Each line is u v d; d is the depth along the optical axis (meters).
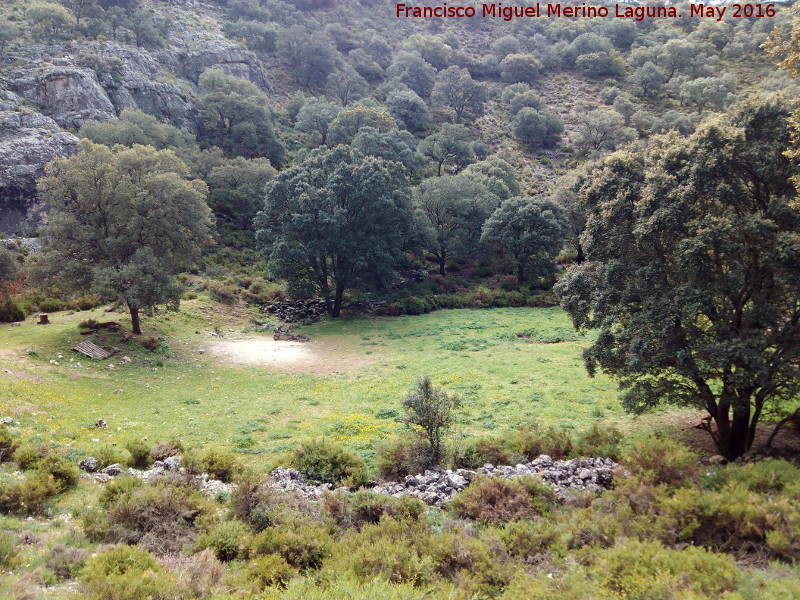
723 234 13.80
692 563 8.15
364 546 10.12
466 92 102.56
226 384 26.27
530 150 91.75
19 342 27.70
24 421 17.83
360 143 63.81
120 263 29.77
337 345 35.81
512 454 16.19
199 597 8.42
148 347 30.28
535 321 40.97
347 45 125.31
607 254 17.86
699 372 15.02
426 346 34.75
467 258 60.84
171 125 71.38
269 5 126.00
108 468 14.69
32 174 52.09
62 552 9.39
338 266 44.41
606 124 83.38
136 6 99.44
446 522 11.73
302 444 16.53
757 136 15.18
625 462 13.41
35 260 29.95
